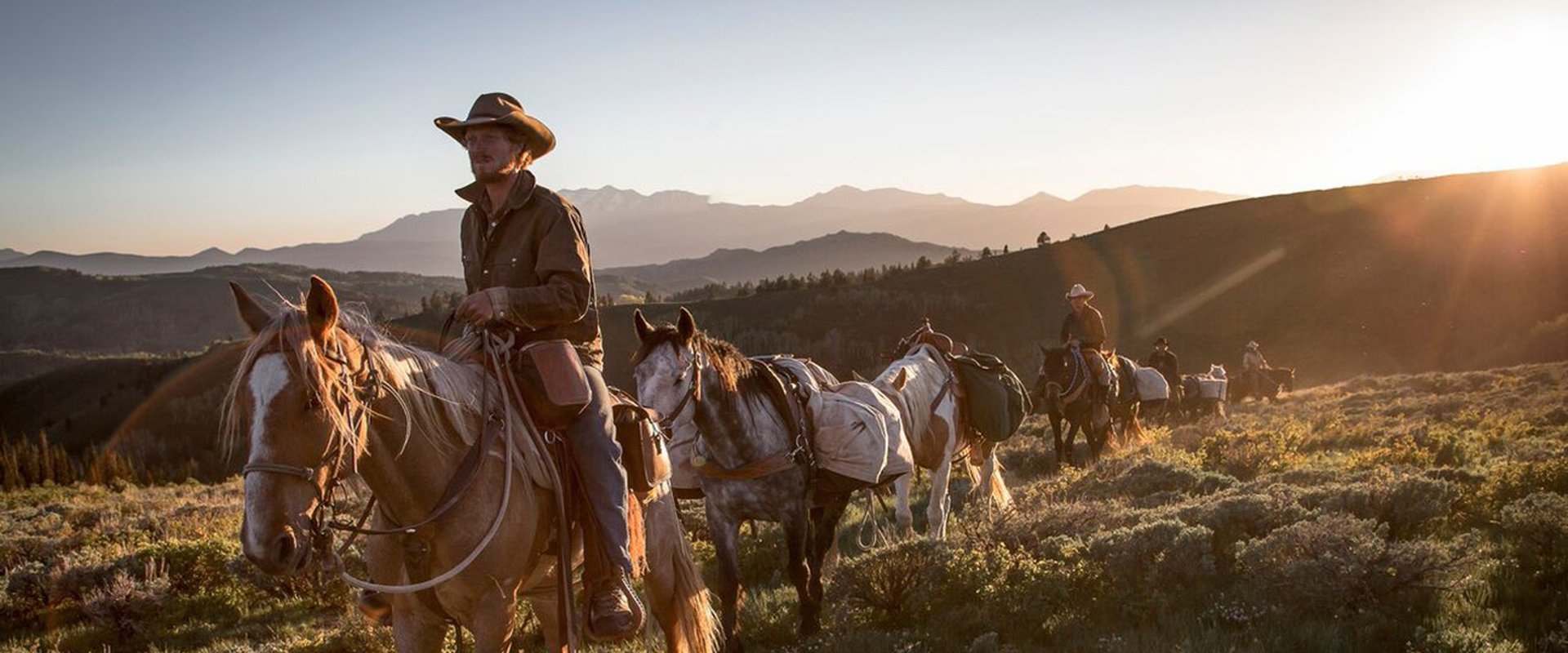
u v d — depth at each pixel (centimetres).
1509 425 1655
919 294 16238
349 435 369
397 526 430
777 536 1061
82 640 974
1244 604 679
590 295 472
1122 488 1169
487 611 437
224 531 1516
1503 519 784
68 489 3584
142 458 10581
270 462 347
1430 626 609
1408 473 1070
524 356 468
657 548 570
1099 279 14725
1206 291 13200
